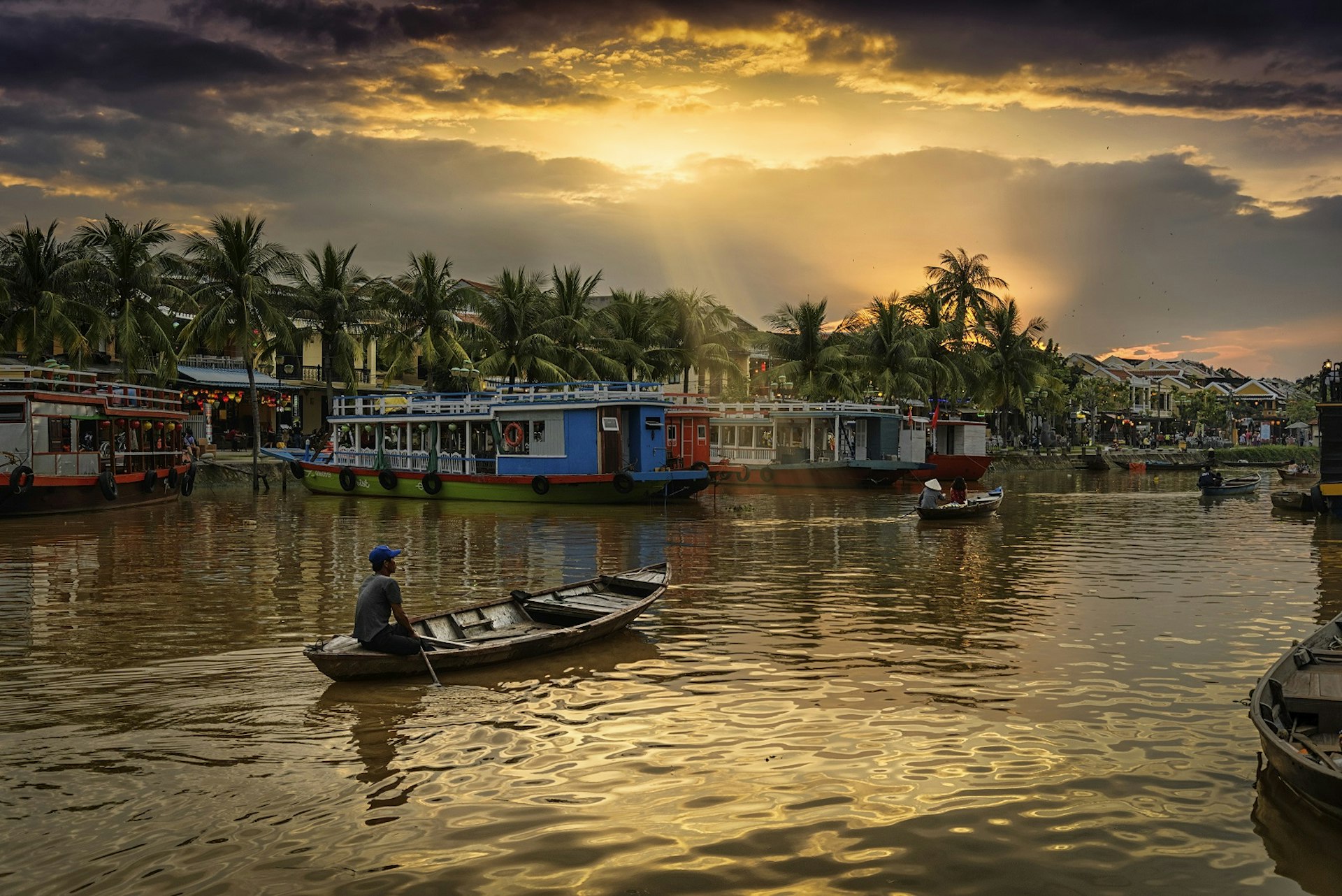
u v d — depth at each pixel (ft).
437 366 187.32
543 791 26.73
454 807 25.67
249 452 168.96
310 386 182.09
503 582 61.36
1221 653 42.45
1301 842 23.70
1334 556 76.13
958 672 38.96
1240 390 458.09
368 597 37.42
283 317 145.89
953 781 27.48
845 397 195.31
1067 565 69.92
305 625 47.93
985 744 30.53
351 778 27.66
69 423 104.78
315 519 101.86
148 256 139.85
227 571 65.51
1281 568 69.51
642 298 197.98
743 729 31.91
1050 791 26.78
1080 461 257.55
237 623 48.39
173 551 75.56
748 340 207.72
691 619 49.37
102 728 32.04
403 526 95.09
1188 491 167.53
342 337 154.71
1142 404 398.42
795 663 40.37
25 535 86.12
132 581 61.26
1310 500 114.11
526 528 94.22
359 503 123.03
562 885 21.62
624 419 119.14
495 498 120.06
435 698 35.32
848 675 38.52
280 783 27.25
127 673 38.73
